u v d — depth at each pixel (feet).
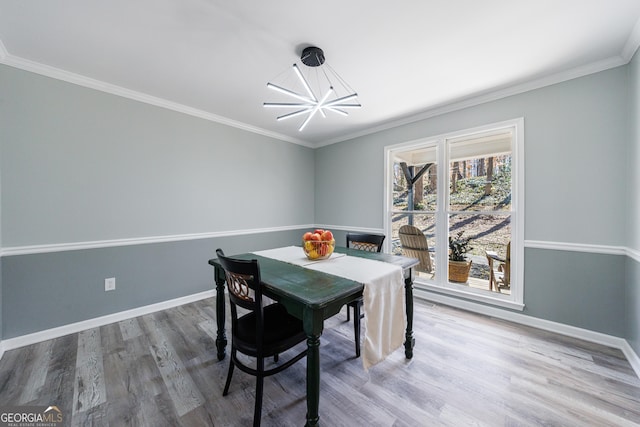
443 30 5.65
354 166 13.06
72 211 7.57
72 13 5.10
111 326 8.01
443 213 9.97
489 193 8.98
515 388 5.26
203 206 10.50
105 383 5.40
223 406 4.83
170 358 6.33
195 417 4.56
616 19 5.24
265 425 4.39
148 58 6.72
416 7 4.99
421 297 10.45
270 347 4.45
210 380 5.55
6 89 6.58
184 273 9.96
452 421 4.47
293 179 14.08
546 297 7.70
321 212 14.85
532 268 7.91
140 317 8.70
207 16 5.23
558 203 7.47
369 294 4.68
